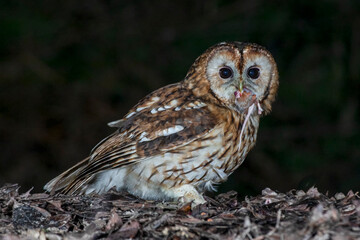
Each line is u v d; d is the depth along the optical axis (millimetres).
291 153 14664
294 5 15047
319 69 14797
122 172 8164
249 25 15078
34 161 15109
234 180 14578
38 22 14945
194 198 7992
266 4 15234
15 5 15023
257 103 8297
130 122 8273
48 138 15211
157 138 8008
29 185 14906
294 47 15023
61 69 15109
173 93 8500
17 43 14914
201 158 8031
